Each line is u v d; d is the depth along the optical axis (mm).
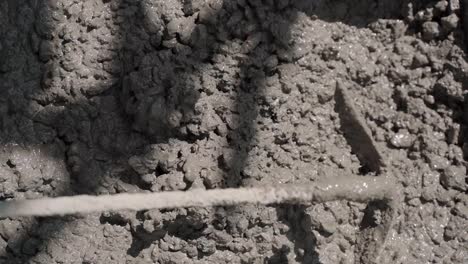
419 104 1237
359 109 1240
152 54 1188
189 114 1167
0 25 1211
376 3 1266
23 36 1205
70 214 1126
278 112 1194
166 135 1183
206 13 1190
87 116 1191
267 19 1201
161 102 1168
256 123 1191
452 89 1218
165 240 1179
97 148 1188
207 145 1184
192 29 1190
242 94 1199
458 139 1228
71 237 1166
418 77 1243
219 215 1158
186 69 1186
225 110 1189
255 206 1172
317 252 1196
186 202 1076
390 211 1177
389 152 1237
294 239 1203
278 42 1199
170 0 1196
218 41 1196
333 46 1227
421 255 1196
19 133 1186
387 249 1190
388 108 1245
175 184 1164
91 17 1201
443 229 1210
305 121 1214
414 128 1235
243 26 1196
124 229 1176
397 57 1246
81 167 1182
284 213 1194
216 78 1193
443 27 1232
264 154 1192
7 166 1174
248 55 1196
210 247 1179
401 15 1260
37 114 1191
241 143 1187
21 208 1069
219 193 1082
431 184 1217
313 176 1201
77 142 1189
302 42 1210
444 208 1218
